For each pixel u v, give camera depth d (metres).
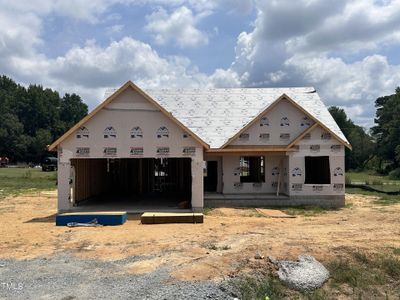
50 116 116.19
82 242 13.07
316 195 21.17
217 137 21.78
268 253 10.83
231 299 8.44
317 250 11.10
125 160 27.97
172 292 8.51
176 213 17.70
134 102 18.77
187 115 23.52
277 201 21.06
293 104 21.69
